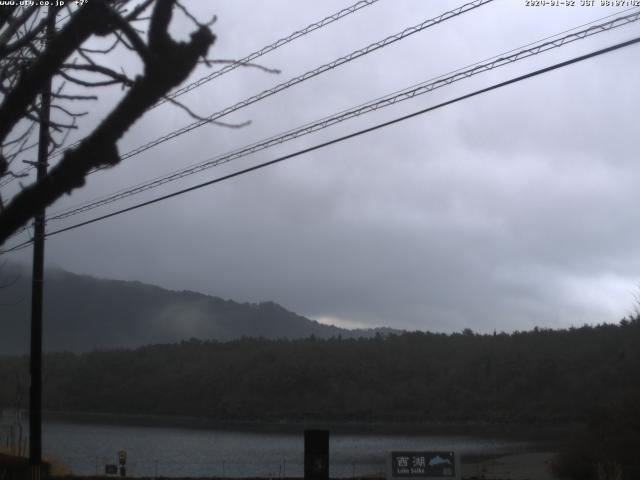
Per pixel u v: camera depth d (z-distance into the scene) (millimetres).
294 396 139625
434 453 15914
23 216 3041
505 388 122125
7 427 39312
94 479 24328
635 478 32375
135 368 161875
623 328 111125
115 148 2984
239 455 73438
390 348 149500
